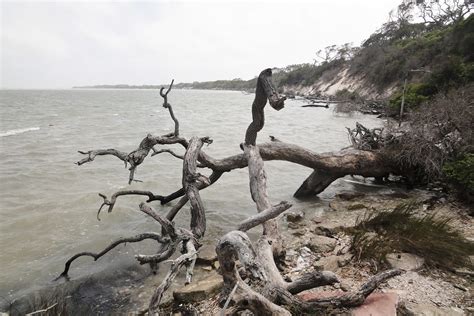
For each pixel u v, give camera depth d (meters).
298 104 54.91
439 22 52.72
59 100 77.06
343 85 61.50
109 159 13.46
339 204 7.81
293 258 5.03
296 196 8.84
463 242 4.64
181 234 4.25
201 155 6.93
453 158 7.80
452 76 24.28
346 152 8.34
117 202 8.31
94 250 5.91
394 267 4.18
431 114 8.90
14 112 39.81
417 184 8.89
